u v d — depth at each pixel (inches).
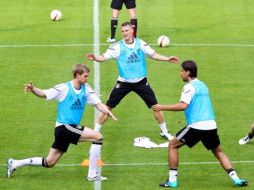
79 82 1674.5
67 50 2623.0
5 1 3115.2
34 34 2775.6
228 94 2285.9
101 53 2583.7
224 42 2709.2
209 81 2384.4
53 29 2822.3
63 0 3115.2
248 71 2464.3
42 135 2003.0
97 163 1733.5
